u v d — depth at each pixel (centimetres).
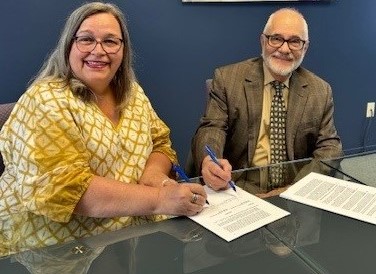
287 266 86
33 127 109
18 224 105
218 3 260
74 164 107
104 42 122
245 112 174
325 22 300
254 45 281
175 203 105
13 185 116
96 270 86
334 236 97
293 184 126
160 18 248
